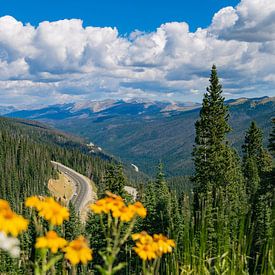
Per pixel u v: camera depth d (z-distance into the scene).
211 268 5.03
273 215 4.92
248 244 4.91
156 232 22.67
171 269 5.04
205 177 39.09
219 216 5.09
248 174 53.09
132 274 5.09
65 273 3.90
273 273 4.62
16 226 2.71
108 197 3.72
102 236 25.33
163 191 45.50
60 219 3.10
